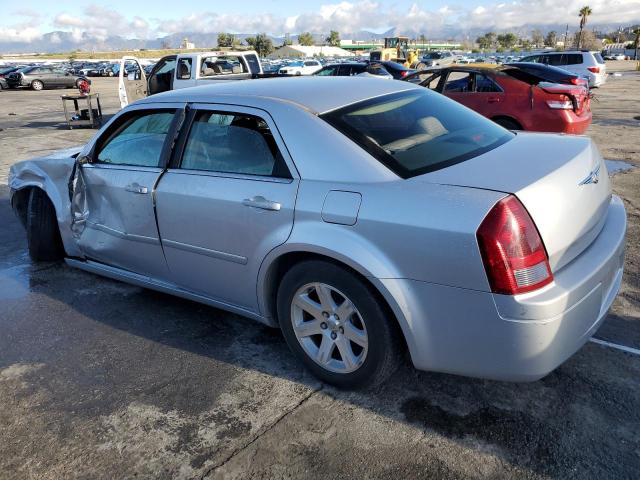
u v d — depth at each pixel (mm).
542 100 8188
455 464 2354
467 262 2248
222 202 3031
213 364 3209
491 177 2434
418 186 2455
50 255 4824
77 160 3986
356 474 2332
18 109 19859
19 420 2797
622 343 3188
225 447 2535
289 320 2959
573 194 2469
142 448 2557
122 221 3695
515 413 2646
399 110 3102
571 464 2320
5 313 3973
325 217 2613
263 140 2967
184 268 3426
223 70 13180
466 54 72812
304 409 2766
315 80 3479
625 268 4199
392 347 2613
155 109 3588
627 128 11148
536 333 2217
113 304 4051
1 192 7566
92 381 3100
